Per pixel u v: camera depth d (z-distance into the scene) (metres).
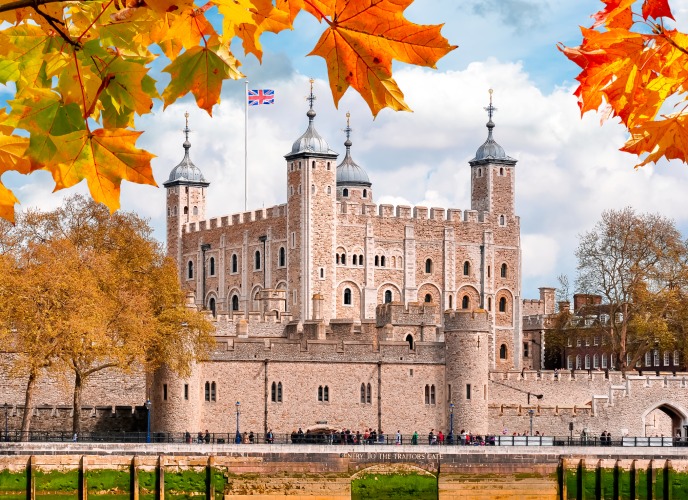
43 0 7.54
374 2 7.25
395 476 89.19
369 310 160.12
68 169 7.79
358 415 107.12
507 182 173.25
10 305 86.50
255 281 164.88
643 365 166.38
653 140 8.23
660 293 135.38
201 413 102.06
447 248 166.62
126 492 83.81
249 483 85.81
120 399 106.75
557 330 145.75
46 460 82.56
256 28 7.87
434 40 7.35
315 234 157.00
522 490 90.62
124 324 92.75
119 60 7.90
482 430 109.62
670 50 7.70
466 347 109.50
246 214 167.50
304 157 157.75
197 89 8.13
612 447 92.81
